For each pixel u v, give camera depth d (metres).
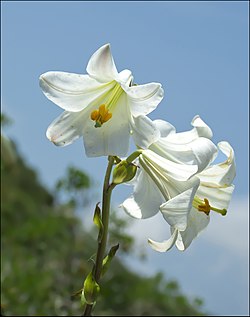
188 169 0.85
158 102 0.82
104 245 0.81
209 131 0.87
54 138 0.84
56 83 0.83
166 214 0.81
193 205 0.86
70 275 1.89
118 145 0.83
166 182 0.86
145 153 0.86
